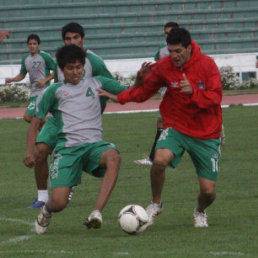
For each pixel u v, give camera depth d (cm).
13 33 12319
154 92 2238
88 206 2764
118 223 2177
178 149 2177
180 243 1933
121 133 5638
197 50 2120
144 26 12838
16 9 12538
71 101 2188
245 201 2750
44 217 2153
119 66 11425
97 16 12719
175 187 3169
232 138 5019
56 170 2147
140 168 3806
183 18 13175
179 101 2159
